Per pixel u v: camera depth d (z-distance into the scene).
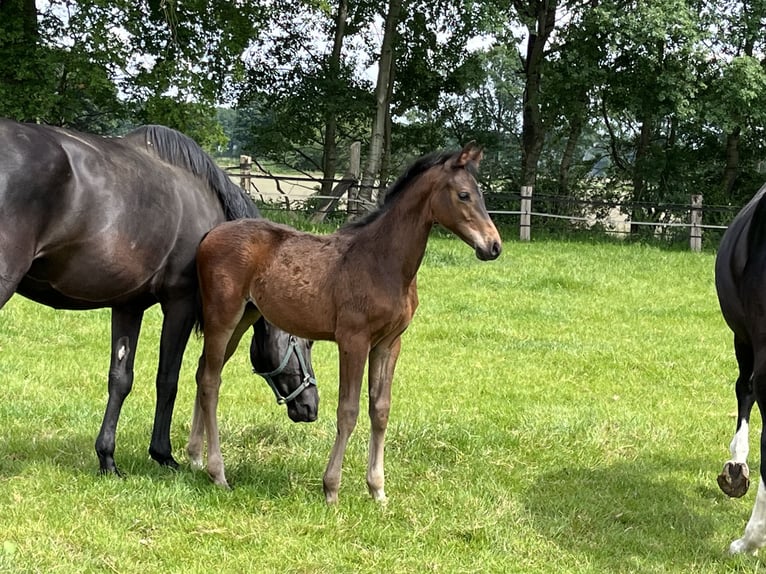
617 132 28.19
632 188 24.41
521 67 26.78
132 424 5.96
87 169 4.32
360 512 4.54
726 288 4.77
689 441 6.26
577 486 5.21
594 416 6.58
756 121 21.92
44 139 4.20
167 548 4.03
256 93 24.28
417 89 25.12
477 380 7.82
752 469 5.85
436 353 8.79
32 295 4.54
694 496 5.18
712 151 23.94
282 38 24.33
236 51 19.73
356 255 4.52
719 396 7.70
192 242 4.89
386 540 4.26
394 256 4.46
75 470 4.89
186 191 4.89
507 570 4.02
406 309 4.57
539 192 23.41
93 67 18.19
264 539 4.18
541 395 7.41
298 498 4.66
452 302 11.25
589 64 21.52
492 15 20.42
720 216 21.44
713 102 20.98
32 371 7.32
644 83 21.83
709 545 4.43
